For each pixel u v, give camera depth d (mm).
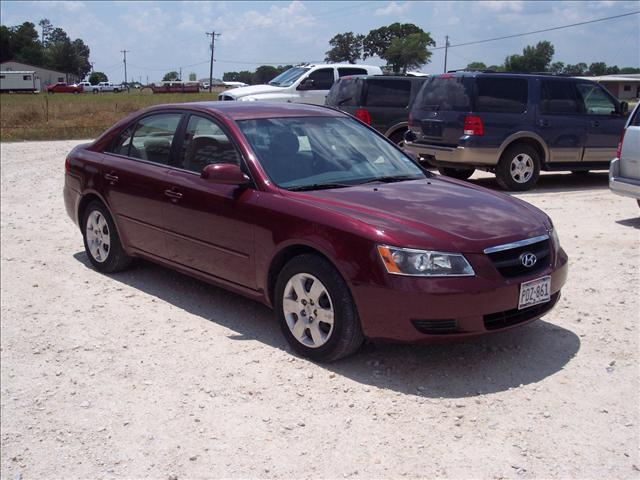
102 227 6773
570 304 5672
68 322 5609
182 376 4551
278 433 3789
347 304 4379
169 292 6273
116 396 4340
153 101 51750
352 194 4906
